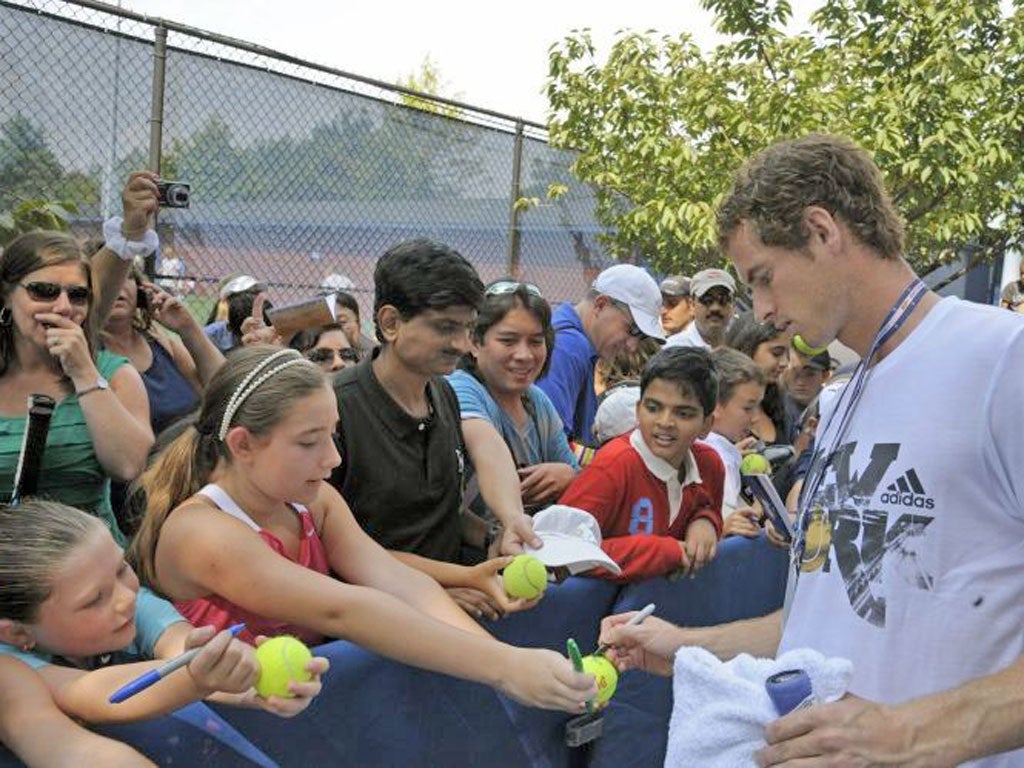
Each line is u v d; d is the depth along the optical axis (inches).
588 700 74.2
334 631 74.4
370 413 97.8
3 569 66.7
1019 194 322.7
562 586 100.7
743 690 62.2
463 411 113.1
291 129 210.4
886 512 64.7
